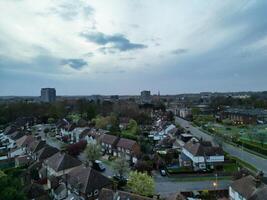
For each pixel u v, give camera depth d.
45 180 68.31
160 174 75.25
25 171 74.94
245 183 53.44
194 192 60.09
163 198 55.22
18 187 49.91
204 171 74.94
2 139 133.00
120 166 69.62
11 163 87.94
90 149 84.69
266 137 114.56
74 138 127.44
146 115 173.00
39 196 54.81
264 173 73.00
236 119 183.00
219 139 110.06
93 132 120.25
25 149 101.69
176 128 134.25
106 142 102.81
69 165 72.75
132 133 126.38
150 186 56.06
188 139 114.62
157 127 148.62
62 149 101.94
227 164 82.69
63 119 176.38
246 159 89.25
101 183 60.12
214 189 61.94
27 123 176.38
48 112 195.00
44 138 133.88
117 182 64.69
